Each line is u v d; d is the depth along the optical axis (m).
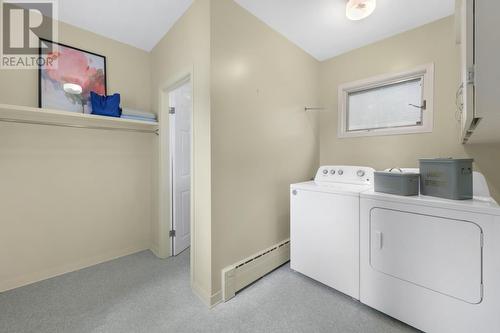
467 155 1.79
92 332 1.33
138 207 2.51
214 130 1.56
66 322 1.41
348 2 1.67
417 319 1.31
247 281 1.80
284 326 1.38
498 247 1.06
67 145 2.03
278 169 2.14
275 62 2.07
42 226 1.91
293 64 2.29
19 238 1.81
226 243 1.66
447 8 1.75
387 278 1.43
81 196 2.11
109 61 2.26
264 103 1.97
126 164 2.41
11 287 1.77
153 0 1.70
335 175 2.03
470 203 1.19
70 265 2.05
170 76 2.09
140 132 2.45
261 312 1.51
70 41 2.02
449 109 1.86
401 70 2.10
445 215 1.21
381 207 1.45
